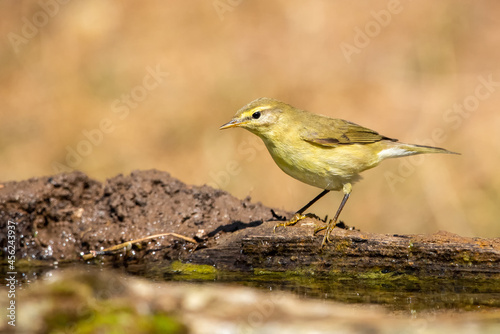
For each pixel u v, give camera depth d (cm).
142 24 2073
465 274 677
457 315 524
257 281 678
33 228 823
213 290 521
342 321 487
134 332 448
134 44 2016
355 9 2059
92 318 454
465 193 1631
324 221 770
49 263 788
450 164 1688
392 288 643
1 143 1800
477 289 637
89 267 764
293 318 489
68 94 1905
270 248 721
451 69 1902
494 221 1579
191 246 786
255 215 837
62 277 473
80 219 834
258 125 786
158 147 1795
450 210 1606
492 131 1727
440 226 1590
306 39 1998
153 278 699
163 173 874
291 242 716
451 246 678
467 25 2005
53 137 1816
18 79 1962
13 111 1870
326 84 1873
